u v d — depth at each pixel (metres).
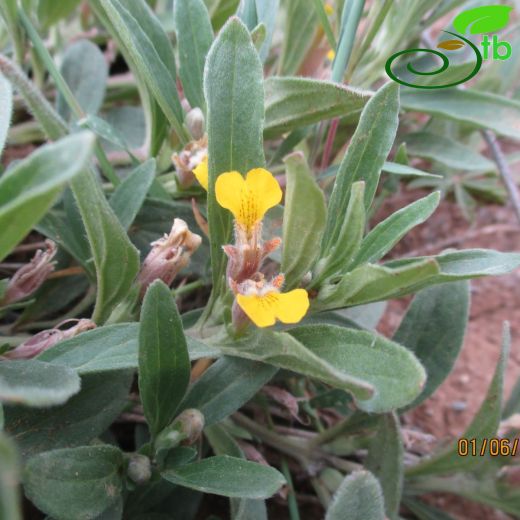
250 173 0.10
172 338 0.10
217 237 0.11
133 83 0.21
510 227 0.25
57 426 0.10
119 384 0.11
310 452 0.15
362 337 0.10
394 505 0.13
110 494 0.10
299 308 0.09
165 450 0.11
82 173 0.09
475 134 0.24
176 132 0.14
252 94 0.11
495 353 0.21
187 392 0.11
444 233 0.26
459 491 0.15
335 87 0.12
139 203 0.12
